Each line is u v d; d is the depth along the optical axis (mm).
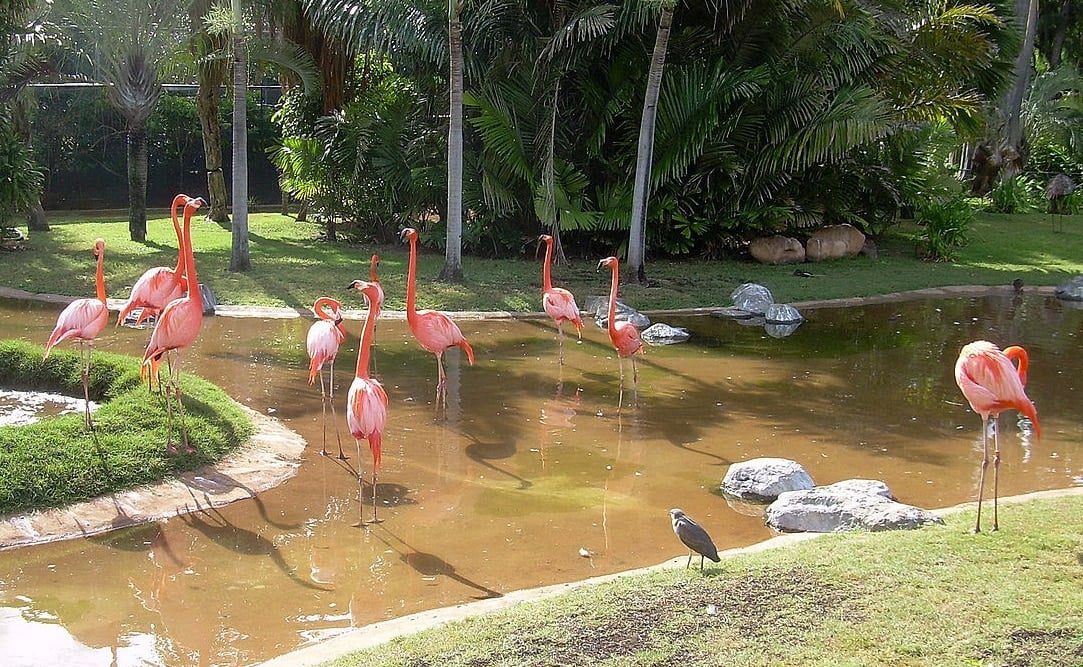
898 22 16609
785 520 5891
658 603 4375
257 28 18297
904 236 19609
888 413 8438
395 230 17812
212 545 5578
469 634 4121
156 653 4387
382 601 4926
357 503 6246
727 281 14594
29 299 12117
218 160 20156
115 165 22953
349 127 17219
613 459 7191
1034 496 6066
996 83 19312
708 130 14844
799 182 16984
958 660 3840
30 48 16109
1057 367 10078
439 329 8383
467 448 7371
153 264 14367
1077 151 28797
